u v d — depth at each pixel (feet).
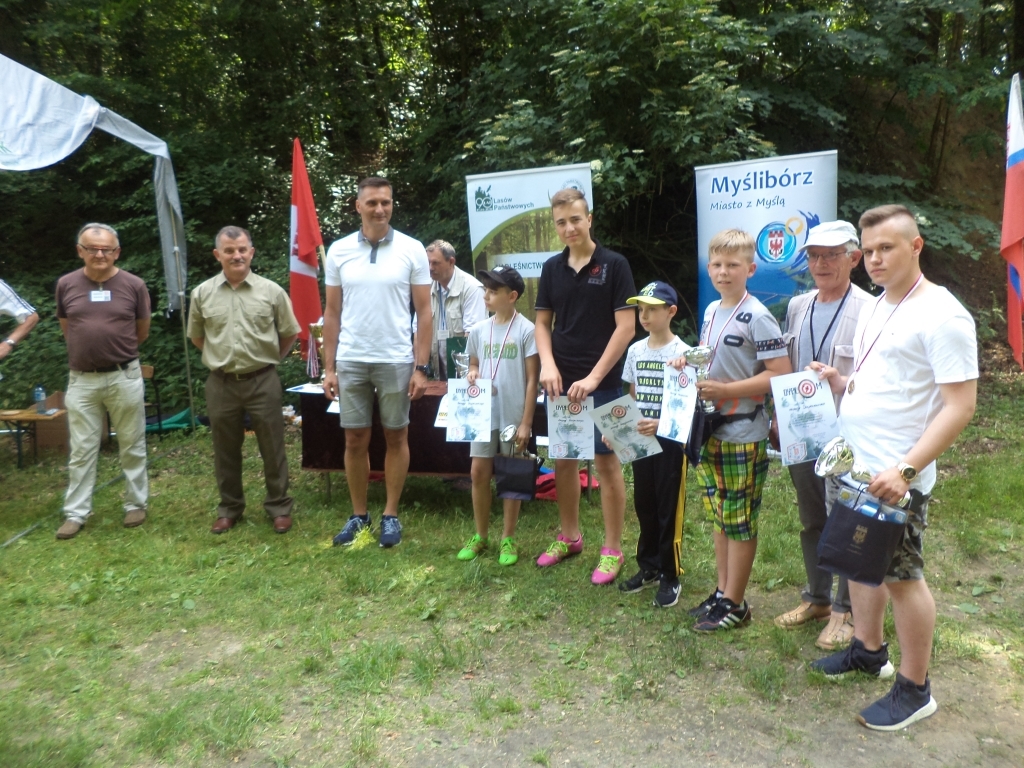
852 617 10.13
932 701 8.48
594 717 8.73
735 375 9.93
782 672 9.40
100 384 15.25
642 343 11.21
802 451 8.94
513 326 12.90
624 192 24.57
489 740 8.33
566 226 11.48
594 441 11.89
